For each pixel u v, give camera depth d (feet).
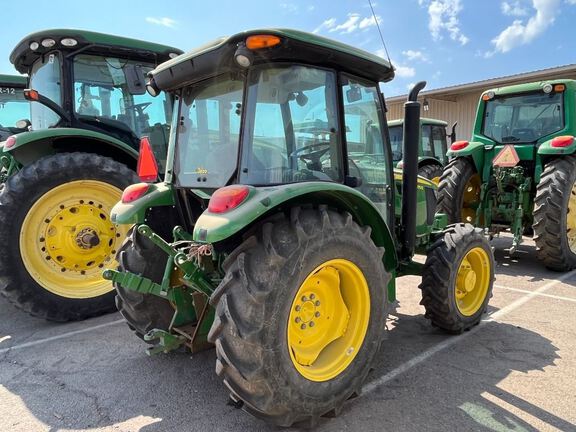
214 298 6.80
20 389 9.00
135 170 15.43
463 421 7.54
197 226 6.68
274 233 6.97
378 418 7.68
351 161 9.23
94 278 13.69
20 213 12.43
